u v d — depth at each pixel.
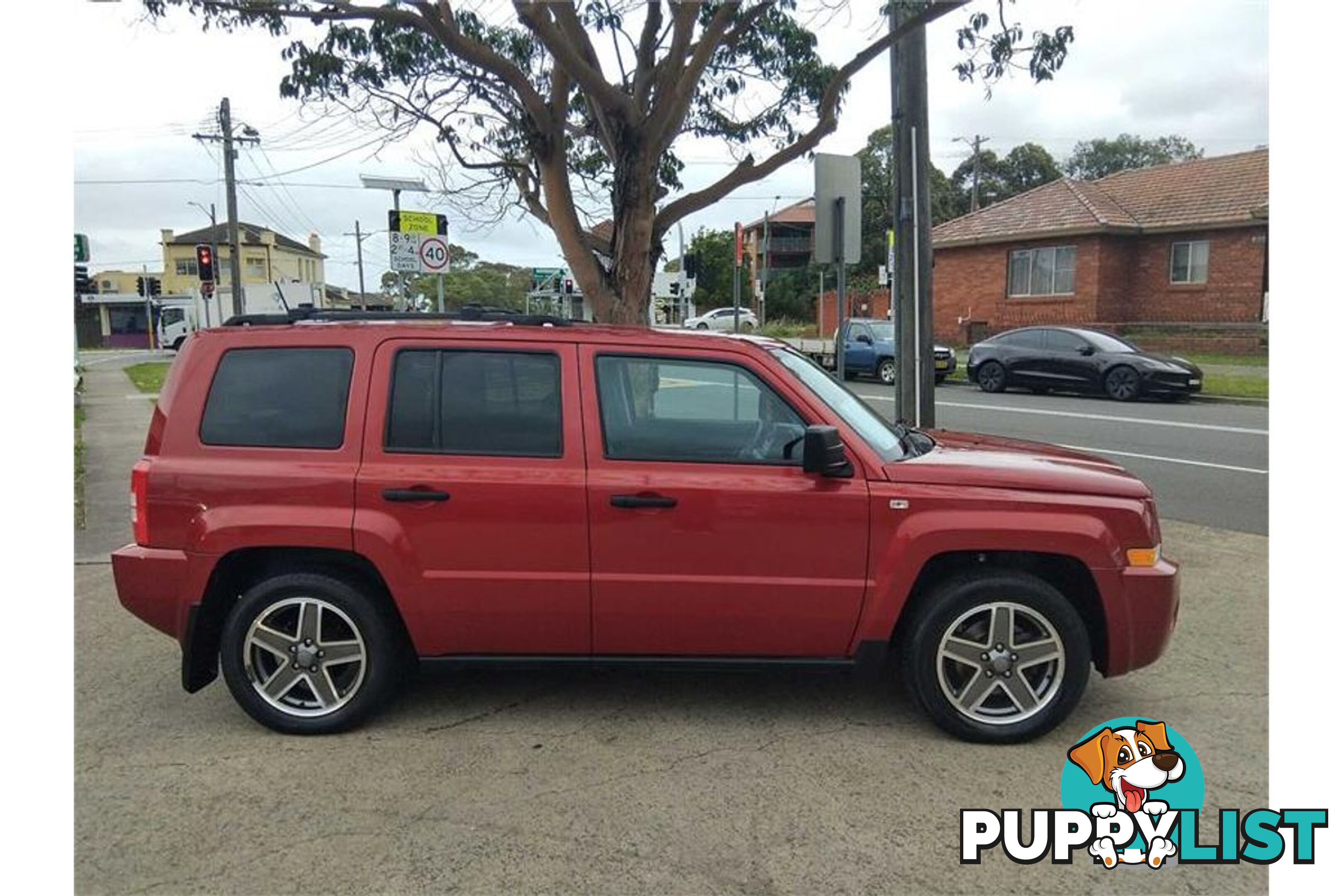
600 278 7.84
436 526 3.99
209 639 4.18
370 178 13.23
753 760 3.89
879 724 4.23
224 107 30.97
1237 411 16.08
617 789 3.66
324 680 4.12
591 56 7.34
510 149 9.59
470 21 7.81
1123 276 26.30
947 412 16.47
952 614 3.95
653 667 4.11
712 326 43.22
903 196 8.47
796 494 3.95
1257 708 4.35
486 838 3.33
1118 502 3.97
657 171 8.75
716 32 7.00
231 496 4.01
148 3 6.35
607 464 4.01
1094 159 62.34
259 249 72.44
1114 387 18.12
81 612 5.89
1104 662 4.06
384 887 3.05
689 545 3.97
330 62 7.41
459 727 4.21
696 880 3.09
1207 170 26.28
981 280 28.95
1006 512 3.91
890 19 7.66
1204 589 6.21
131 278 79.06
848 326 22.78
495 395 4.10
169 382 4.18
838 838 3.33
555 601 4.01
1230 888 3.10
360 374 4.10
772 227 58.59
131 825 3.41
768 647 4.07
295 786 3.69
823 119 7.78
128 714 4.39
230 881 3.09
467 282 51.53
